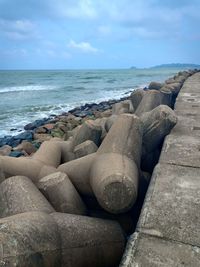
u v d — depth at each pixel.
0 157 4.40
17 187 3.30
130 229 3.25
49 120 13.36
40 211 2.75
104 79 59.12
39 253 2.19
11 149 8.10
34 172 4.37
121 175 3.02
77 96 26.19
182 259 2.12
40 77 76.25
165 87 9.28
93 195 3.66
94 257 2.60
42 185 3.43
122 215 3.27
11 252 2.04
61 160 5.23
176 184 3.13
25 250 2.10
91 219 2.83
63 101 22.64
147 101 6.71
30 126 12.36
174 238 2.32
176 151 4.06
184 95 8.84
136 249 2.22
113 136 3.97
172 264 2.08
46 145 5.22
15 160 4.42
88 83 46.47
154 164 4.67
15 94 28.45
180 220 2.52
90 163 3.77
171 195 2.91
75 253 2.48
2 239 2.08
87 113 14.35
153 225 2.47
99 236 2.69
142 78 58.53
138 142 4.07
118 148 3.81
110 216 3.28
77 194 3.56
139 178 3.62
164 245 2.25
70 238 2.51
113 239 2.76
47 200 3.31
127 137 3.97
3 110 18.09
